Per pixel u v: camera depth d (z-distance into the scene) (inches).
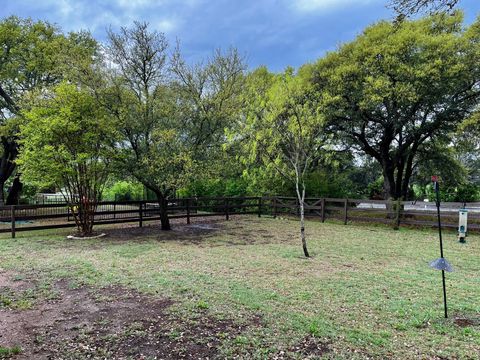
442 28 535.8
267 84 465.1
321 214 561.3
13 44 640.4
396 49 502.9
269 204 635.5
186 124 439.8
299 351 129.0
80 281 219.3
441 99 516.7
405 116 538.6
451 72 474.9
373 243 370.3
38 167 360.2
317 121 308.0
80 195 396.2
